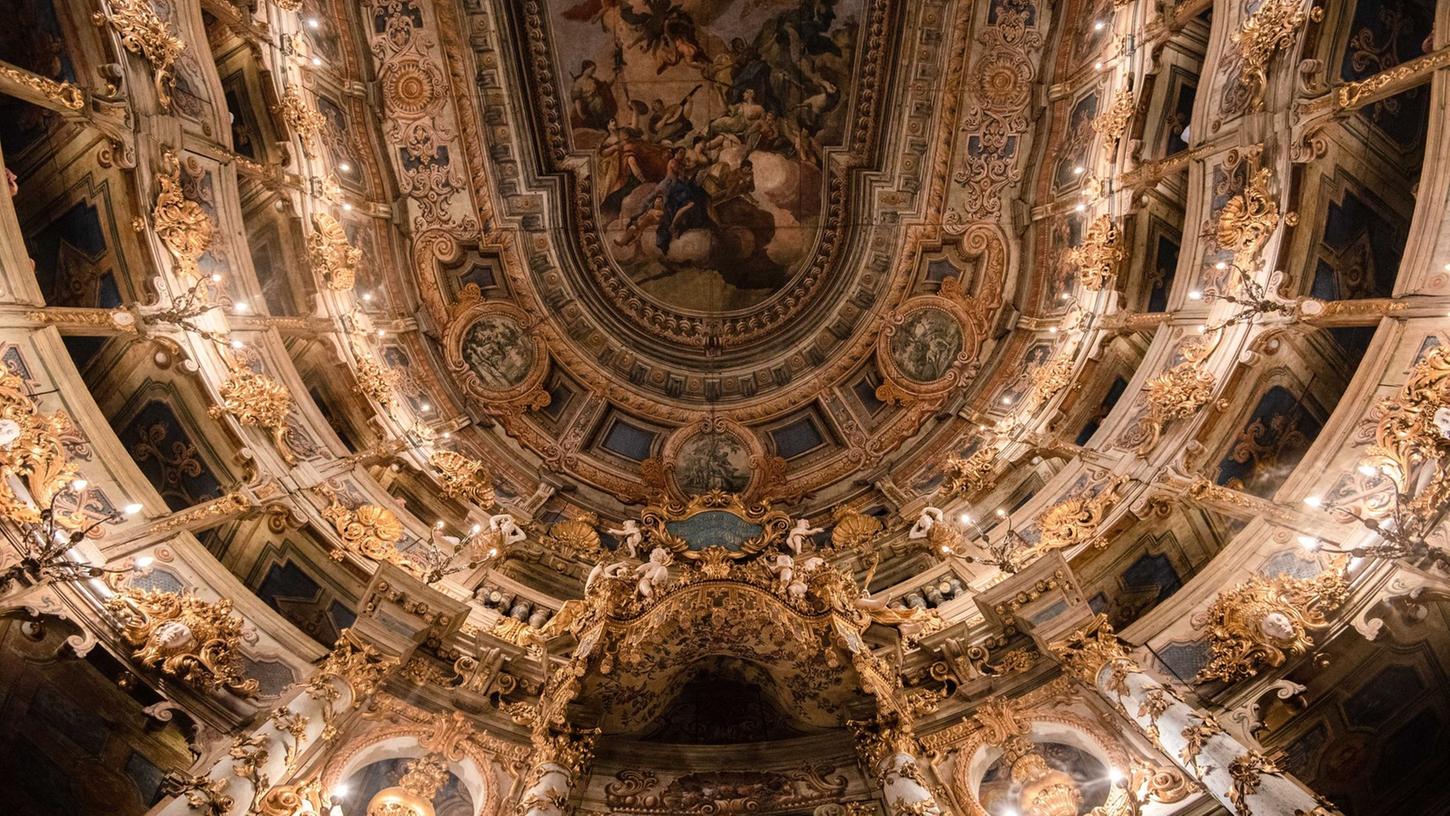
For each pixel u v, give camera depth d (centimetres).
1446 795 1227
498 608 1753
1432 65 1255
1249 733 1299
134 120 1424
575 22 2217
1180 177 1720
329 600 1596
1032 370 2058
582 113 2303
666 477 2303
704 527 1966
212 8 1645
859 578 1897
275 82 1772
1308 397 1458
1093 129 1920
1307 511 1403
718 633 1518
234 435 1529
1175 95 1736
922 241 2302
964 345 2223
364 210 2061
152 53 1465
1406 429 1290
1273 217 1473
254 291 1666
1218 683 1363
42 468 1273
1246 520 1482
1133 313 1797
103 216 1412
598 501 2211
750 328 2452
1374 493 1330
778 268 2441
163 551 1394
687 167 2383
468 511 1942
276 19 1798
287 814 1209
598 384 2364
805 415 2386
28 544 1209
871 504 2161
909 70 2214
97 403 1402
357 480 1761
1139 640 1459
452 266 2280
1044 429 1900
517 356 2303
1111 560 1620
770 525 1977
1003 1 2089
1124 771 1329
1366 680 1288
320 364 1841
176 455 1496
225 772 1180
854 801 1455
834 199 2372
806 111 2320
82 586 1249
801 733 1592
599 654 1477
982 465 1967
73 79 1366
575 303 2386
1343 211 1398
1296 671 1323
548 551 1930
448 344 2212
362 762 1359
